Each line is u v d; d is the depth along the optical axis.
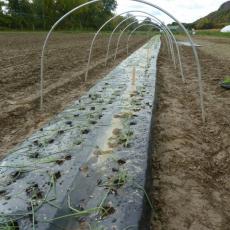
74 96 6.97
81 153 3.42
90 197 2.66
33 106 6.10
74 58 13.84
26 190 2.76
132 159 3.30
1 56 13.52
